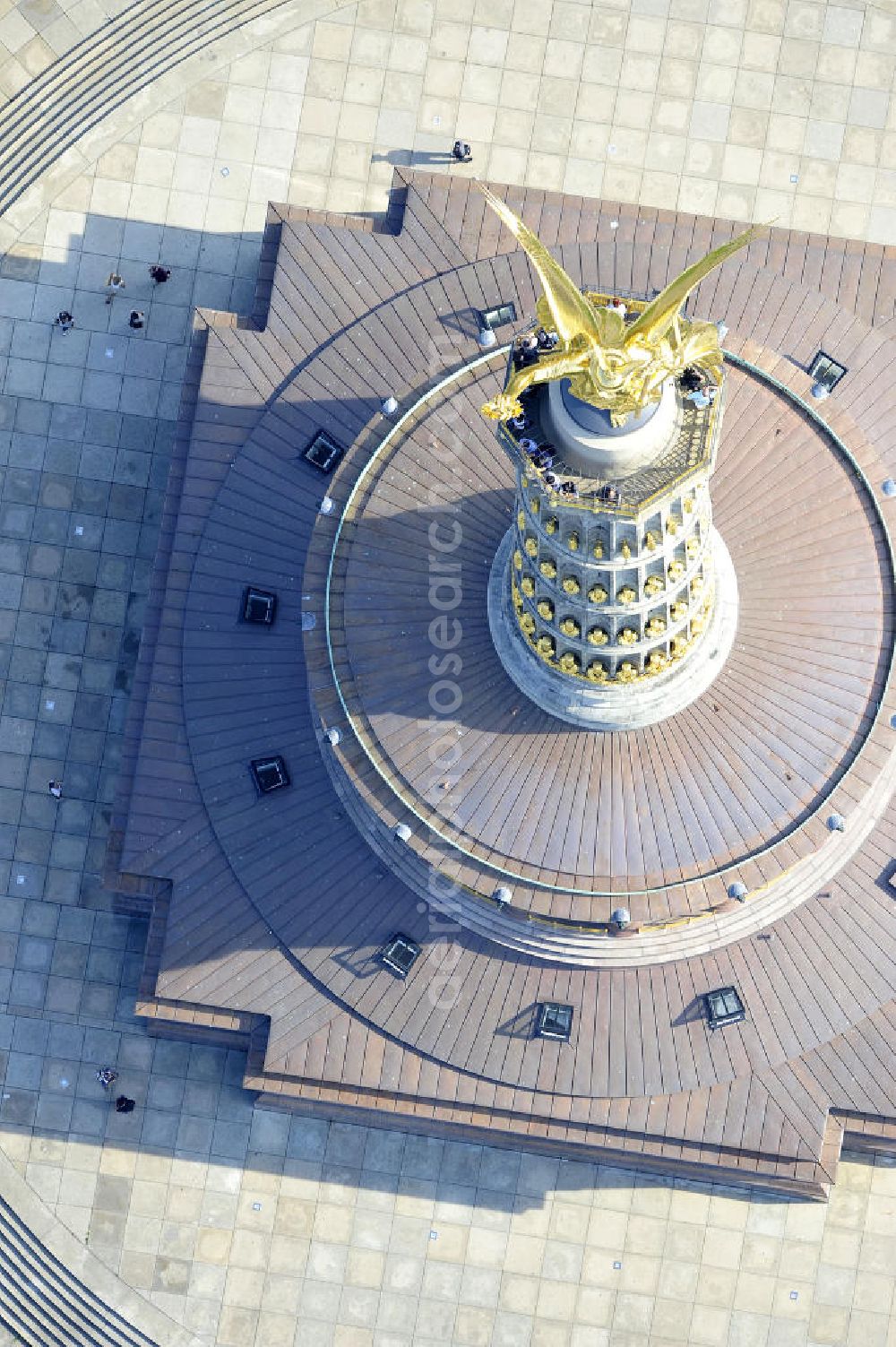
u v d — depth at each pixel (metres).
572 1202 96.06
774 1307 95.44
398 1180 96.44
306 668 84.62
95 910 97.81
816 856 81.50
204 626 86.81
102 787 98.25
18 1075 97.69
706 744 77.19
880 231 99.38
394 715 79.00
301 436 87.31
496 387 82.19
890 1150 89.50
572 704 74.75
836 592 79.50
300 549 86.50
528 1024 84.25
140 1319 97.00
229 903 86.44
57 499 99.25
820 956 83.44
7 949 97.88
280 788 85.44
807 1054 84.81
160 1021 90.50
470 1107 86.75
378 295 89.12
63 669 98.75
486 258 88.50
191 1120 97.12
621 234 89.44
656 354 52.28
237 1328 96.69
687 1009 83.75
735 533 79.25
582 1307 95.88
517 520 64.88
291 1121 97.00
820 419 81.81
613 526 59.41
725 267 87.94
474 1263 96.06
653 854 77.88
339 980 85.31
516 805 77.94
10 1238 97.38
